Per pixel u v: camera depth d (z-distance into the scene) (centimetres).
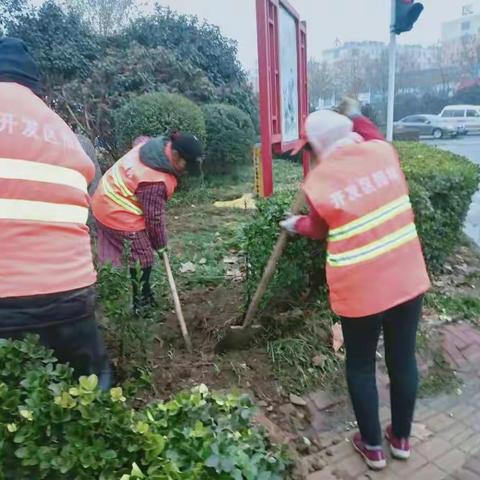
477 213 785
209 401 196
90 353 219
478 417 310
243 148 1030
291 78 426
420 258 252
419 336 366
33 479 158
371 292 238
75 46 1263
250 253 336
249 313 330
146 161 347
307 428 287
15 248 193
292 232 277
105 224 359
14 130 198
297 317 348
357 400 258
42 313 197
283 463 188
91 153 473
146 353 289
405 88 3403
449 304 423
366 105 1652
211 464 160
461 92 3309
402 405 262
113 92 1089
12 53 219
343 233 239
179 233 636
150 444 163
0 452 156
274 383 310
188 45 1337
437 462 272
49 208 201
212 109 1018
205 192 857
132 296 303
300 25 463
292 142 420
